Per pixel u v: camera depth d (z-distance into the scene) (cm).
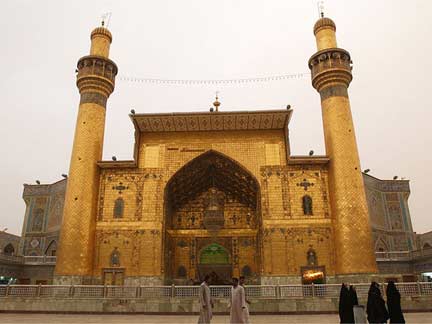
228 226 2256
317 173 1969
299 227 1883
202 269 2172
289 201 1930
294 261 1830
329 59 2011
